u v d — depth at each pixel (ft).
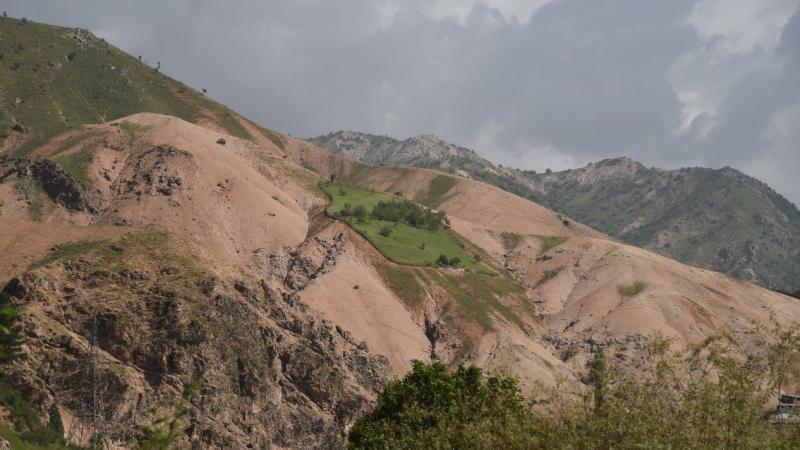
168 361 405.80
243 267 520.42
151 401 386.93
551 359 545.03
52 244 473.67
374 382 481.87
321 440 435.12
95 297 424.87
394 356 520.83
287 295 494.59
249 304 458.91
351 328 522.88
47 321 399.65
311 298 527.40
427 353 544.62
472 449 172.45
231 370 424.46
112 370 387.75
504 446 162.61
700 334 575.79
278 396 437.58
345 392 455.22
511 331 574.97
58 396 374.63
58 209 571.69
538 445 151.64
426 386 269.23
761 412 137.39
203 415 393.29
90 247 467.52
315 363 454.81
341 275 568.41
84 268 443.73
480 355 540.11
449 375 276.82
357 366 484.74
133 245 473.67
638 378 145.59
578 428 146.51
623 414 140.26
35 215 560.20
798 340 143.43
